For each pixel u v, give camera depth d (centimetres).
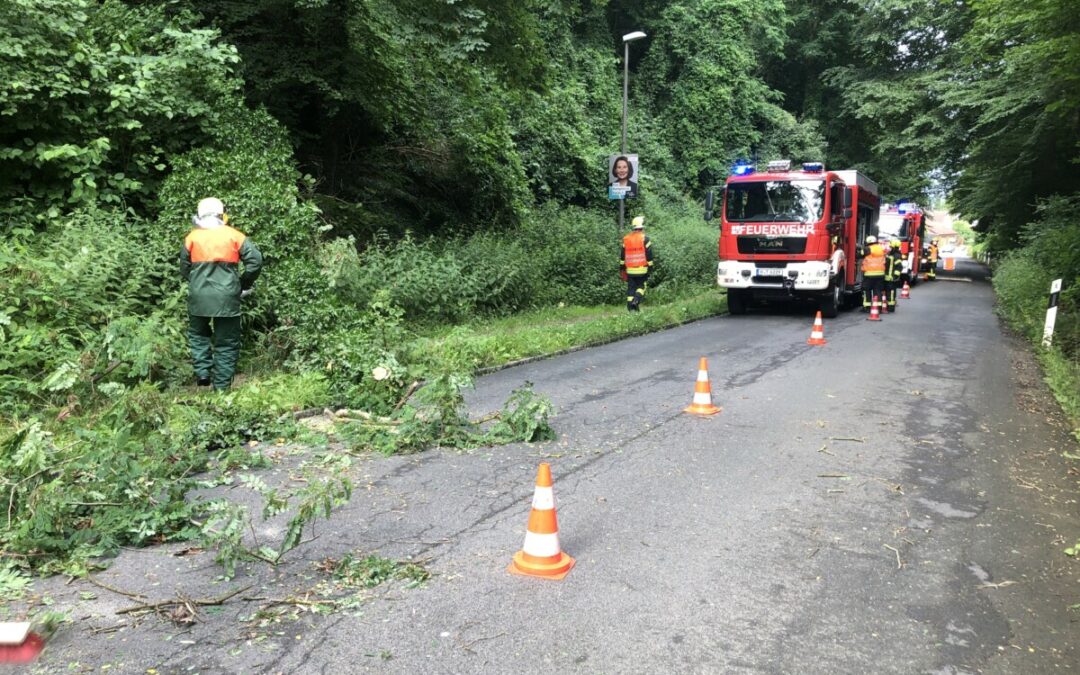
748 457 603
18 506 426
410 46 1349
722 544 431
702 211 3466
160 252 902
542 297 1692
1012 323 1633
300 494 422
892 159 3538
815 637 331
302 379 773
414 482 535
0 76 870
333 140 1505
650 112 3756
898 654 319
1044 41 1395
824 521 469
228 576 381
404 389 751
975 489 538
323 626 335
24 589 366
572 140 2775
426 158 1827
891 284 1922
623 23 3778
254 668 301
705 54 3809
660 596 367
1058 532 460
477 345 1016
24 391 650
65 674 295
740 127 3897
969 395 870
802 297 1708
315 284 947
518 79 1608
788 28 4459
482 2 1376
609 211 2872
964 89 2622
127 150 1009
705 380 758
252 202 976
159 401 572
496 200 1994
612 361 1084
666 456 603
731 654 316
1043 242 2033
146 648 315
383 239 1480
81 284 775
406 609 351
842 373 998
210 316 745
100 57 970
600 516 471
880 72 3769
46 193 920
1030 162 2447
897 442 657
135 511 429
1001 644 329
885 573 397
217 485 516
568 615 347
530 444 634
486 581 381
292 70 1326
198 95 1080
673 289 2139
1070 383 880
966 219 3784
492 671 300
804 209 1650
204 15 1295
